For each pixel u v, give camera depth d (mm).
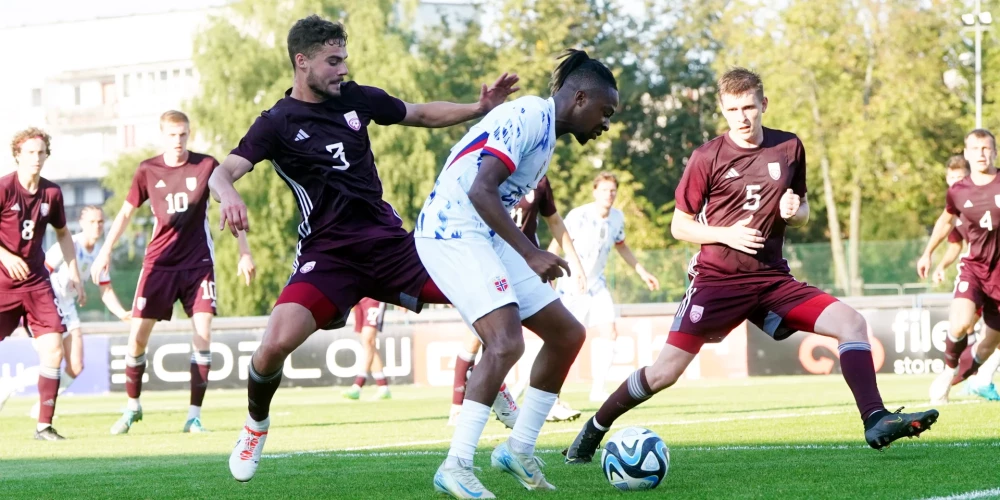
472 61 83250
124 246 81625
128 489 9188
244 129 68562
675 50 86062
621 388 9938
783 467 9242
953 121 70938
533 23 81562
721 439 12031
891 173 70625
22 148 15273
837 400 19359
